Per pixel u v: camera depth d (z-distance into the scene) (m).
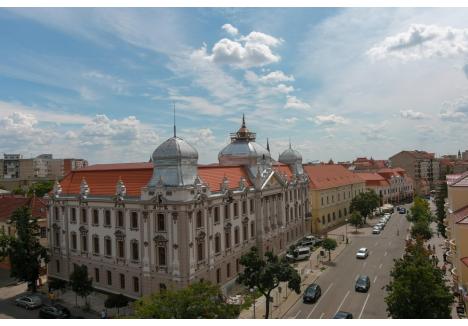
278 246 80.56
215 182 63.56
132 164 72.00
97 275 62.47
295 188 92.75
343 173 138.75
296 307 55.09
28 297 57.75
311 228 109.75
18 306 57.94
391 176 173.88
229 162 79.06
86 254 63.91
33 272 62.41
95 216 62.53
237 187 68.25
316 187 110.00
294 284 48.97
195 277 54.06
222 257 61.50
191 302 34.56
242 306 55.78
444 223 70.25
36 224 66.06
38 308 57.12
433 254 67.25
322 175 121.81
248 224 70.25
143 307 34.59
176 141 55.72
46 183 145.00
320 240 93.19
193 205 54.00
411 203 179.00
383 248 89.19
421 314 36.31
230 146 80.44
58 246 68.44
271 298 54.75
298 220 93.81
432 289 36.53
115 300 53.94
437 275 40.28
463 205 47.56
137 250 57.03
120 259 59.09
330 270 72.88
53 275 69.12
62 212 67.44
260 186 73.44
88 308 55.84
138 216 56.62
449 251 59.03
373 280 65.94
